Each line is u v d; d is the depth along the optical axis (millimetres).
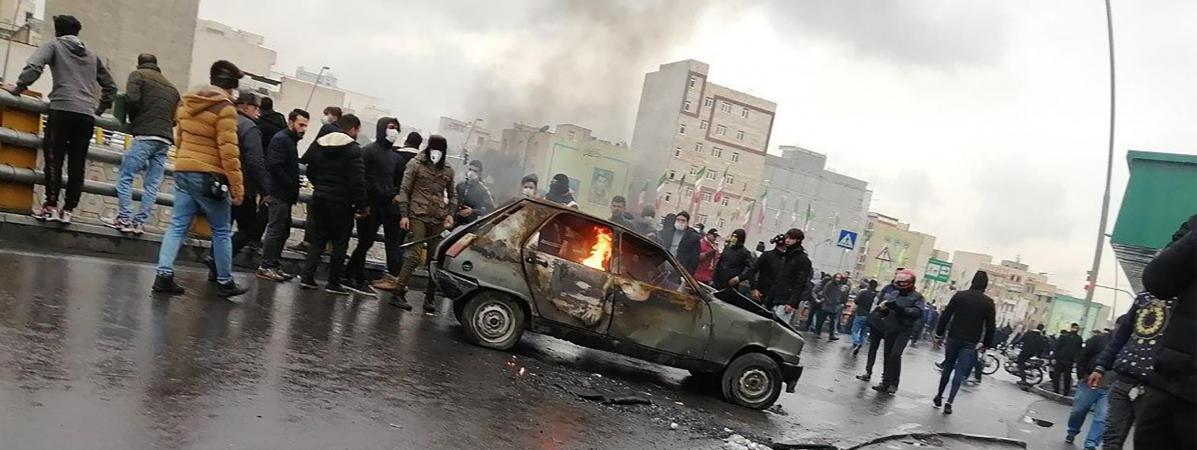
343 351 5516
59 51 6832
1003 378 19938
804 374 10555
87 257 6977
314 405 4195
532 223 6805
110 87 7297
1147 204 14219
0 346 3979
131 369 4090
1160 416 2820
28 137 7078
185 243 8094
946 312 9773
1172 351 2799
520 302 6746
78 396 3557
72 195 7152
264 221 8609
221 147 5980
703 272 13023
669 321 6828
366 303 7855
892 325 10422
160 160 7676
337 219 7738
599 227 6879
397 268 9094
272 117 8383
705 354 6906
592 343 6762
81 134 7031
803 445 5949
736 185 60406
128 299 5617
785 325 7250
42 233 6949
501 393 5359
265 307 6457
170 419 3545
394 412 4395
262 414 3881
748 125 60281
